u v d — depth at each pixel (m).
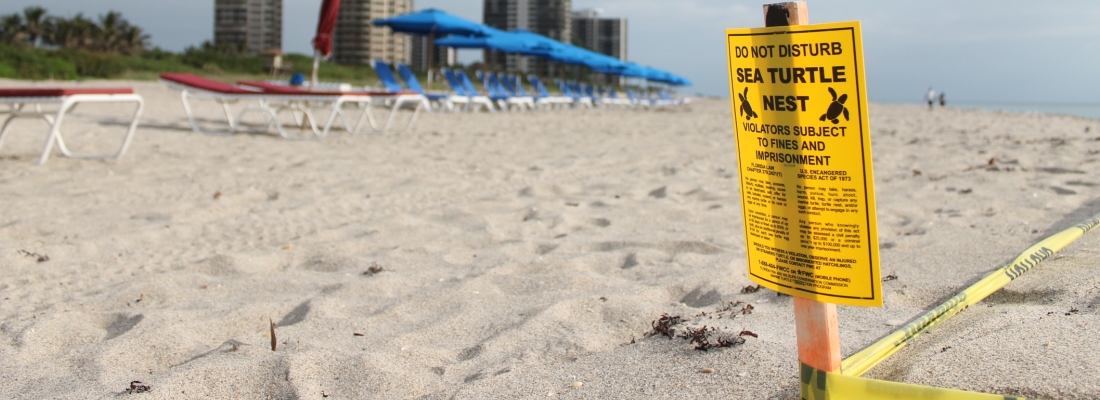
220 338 2.19
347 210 4.08
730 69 1.33
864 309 2.18
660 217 3.85
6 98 5.33
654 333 2.03
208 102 13.31
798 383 1.55
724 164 6.13
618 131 10.30
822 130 1.20
